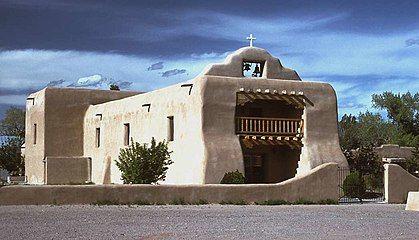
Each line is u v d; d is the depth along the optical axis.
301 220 18.66
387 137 72.06
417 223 18.27
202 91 30.42
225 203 24.97
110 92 47.50
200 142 30.12
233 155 30.33
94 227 16.02
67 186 23.38
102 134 42.75
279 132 32.16
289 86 32.50
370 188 33.75
